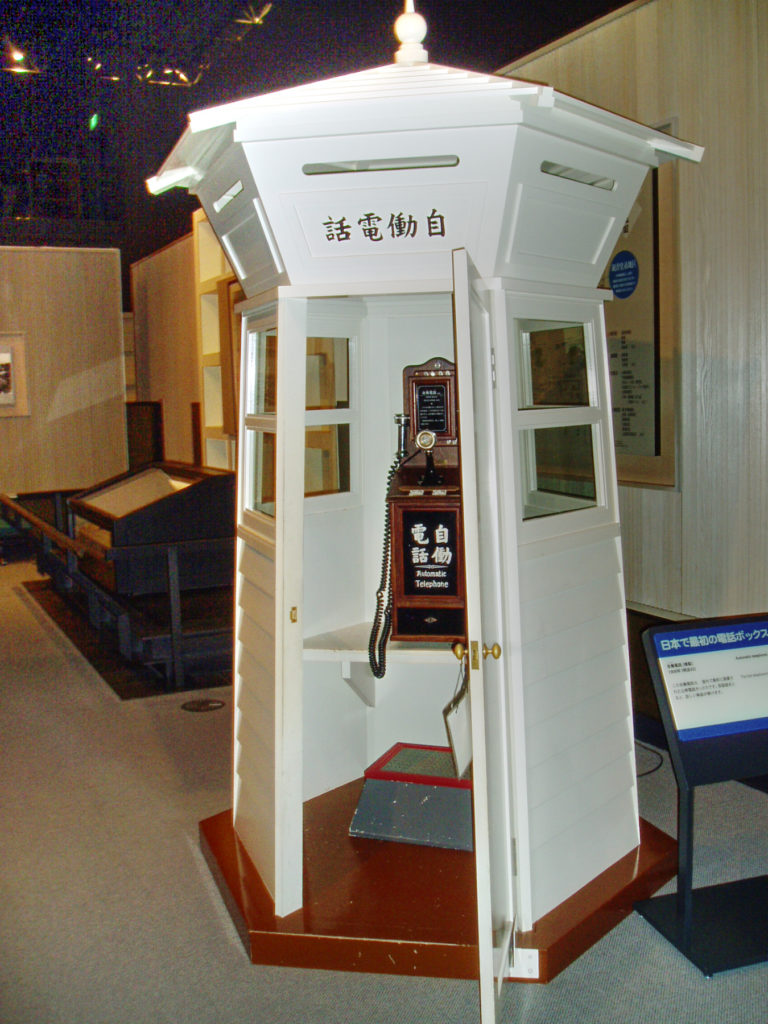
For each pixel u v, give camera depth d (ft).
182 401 22.15
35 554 24.64
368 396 8.74
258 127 6.02
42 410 25.66
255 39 19.44
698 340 10.30
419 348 8.79
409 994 6.68
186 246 20.51
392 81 5.97
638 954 7.09
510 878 6.81
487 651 5.94
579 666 7.47
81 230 29.81
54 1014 6.55
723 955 6.93
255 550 8.01
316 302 8.07
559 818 7.22
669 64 10.25
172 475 17.80
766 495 9.70
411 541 7.22
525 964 6.73
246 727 8.09
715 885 7.92
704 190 10.00
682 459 10.68
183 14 21.61
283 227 6.50
